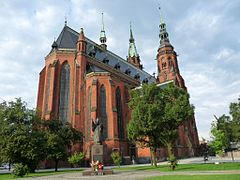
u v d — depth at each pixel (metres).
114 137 63.34
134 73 102.88
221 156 62.00
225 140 40.53
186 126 93.62
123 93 76.94
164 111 36.94
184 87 105.62
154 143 40.41
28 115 43.16
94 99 64.31
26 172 30.22
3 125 39.06
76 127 62.47
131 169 36.59
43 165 53.50
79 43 72.56
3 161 36.09
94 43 91.12
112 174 27.86
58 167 55.75
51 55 71.06
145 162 68.19
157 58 112.19
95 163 29.20
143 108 37.47
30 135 39.22
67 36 79.25
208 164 36.59
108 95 68.12
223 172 22.14
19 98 43.69
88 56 73.62
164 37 113.50
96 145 32.97
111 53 99.38
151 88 39.09
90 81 68.56
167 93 39.34
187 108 36.94
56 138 42.09
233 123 29.39
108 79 69.56
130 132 39.41
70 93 67.12
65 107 65.50
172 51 110.06
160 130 37.47
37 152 37.06
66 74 69.31
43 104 66.06
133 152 71.31
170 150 37.12
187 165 37.50
